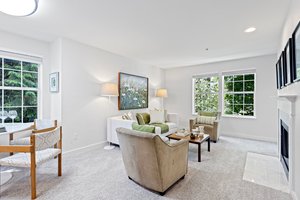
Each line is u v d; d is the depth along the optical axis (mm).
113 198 1851
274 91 4164
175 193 1946
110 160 2967
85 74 3496
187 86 5699
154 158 1801
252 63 4469
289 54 1938
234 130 4758
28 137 2826
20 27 2668
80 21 2453
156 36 3027
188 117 5691
